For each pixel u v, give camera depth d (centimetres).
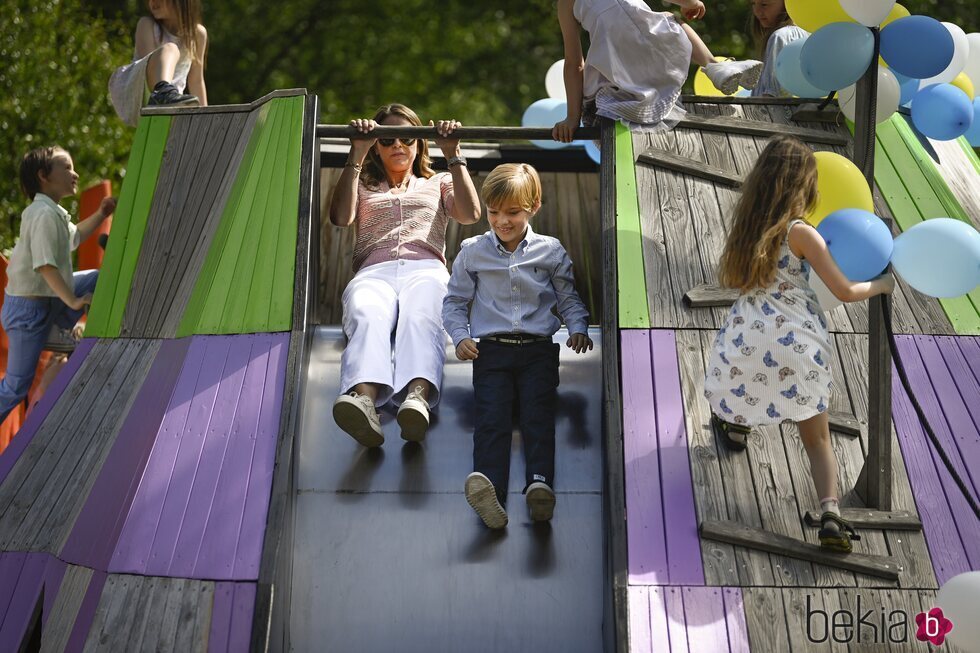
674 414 1174
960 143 1577
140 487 1146
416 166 1497
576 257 1905
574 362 1393
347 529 1190
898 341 1258
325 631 1120
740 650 1012
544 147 1969
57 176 1770
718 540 1078
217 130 1560
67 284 1750
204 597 1061
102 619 1061
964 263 1044
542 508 1166
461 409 1322
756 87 1692
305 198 1359
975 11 4309
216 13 5216
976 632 963
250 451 1166
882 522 1091
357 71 5197
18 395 1772
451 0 5316
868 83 1186
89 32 3219
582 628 1119
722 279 1105
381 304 1334
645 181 1397
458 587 1145
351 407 1192
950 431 1180
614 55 1456
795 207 1082
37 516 1242
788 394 1070
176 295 1422
